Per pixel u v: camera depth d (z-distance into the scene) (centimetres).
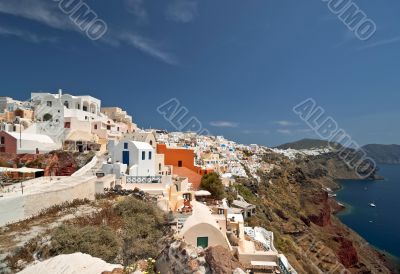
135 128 8594
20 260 1361
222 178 6131
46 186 2381
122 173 3378
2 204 1812
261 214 5769
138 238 1848
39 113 5881
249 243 2414
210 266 921
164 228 2120
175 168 4769
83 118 6138
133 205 2220
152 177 3353
